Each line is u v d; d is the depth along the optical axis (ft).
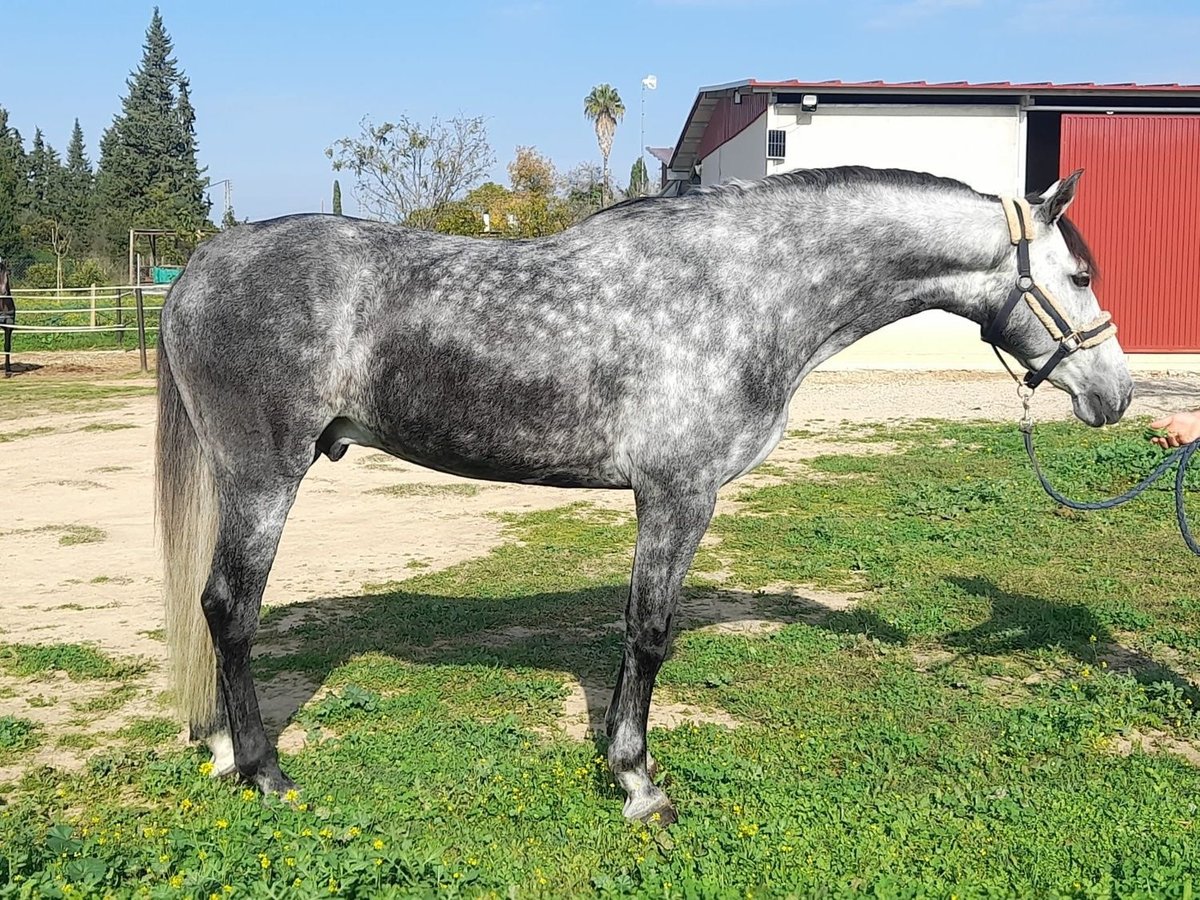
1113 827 12.21
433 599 21.98
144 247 168.14
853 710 16.37
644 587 13.08
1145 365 62.69
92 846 11.14
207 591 13.20
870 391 55.06
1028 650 19.08
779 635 19.60
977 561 24.40
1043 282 14.08
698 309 12.96
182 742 15.30
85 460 38.40
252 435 12.94
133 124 209.67
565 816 12.76
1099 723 15.66
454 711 16.37
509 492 33.53
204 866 10.41
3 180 160.56
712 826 12.29
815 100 59.16
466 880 10.82
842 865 11.27
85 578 24.08
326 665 18.26
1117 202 62.03
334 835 11.52
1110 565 23.84
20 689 17.42
